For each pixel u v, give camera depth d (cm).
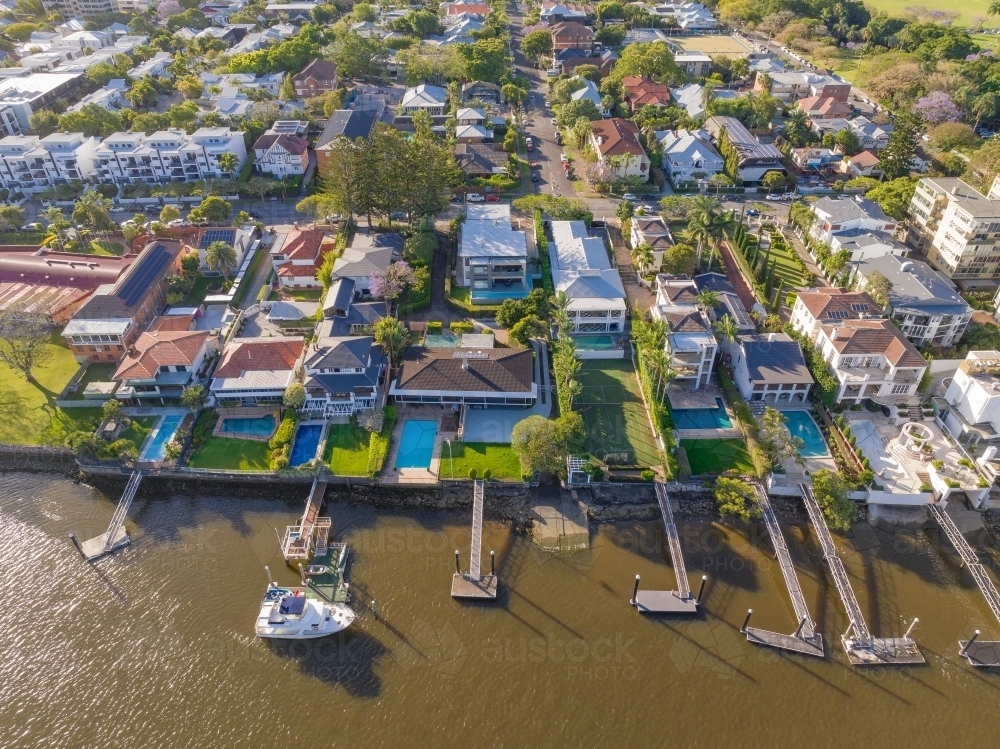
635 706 8369
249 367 12688
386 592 9669
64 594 9725
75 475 11531
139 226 17338
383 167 16700
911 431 11619
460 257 16888
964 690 8588
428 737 8106
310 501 10881
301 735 8150
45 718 8369
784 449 11244
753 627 9212
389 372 13212
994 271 15688
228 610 9500
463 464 11431
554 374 13075
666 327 12481
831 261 15238
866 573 9962
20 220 17800
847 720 8269
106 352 13438
